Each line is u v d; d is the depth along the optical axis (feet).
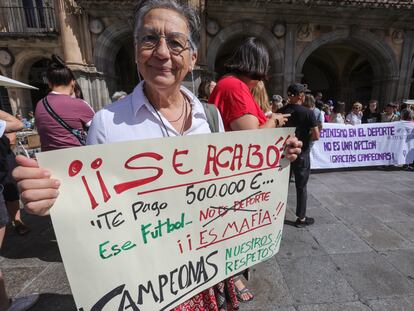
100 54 31.22
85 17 29.76
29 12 34.37
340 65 51.13
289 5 30.22
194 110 3.74
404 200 13.06
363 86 52.39
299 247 8.80
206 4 29.91
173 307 3.42
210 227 3.60
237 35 33.12
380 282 7.05
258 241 4.18
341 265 7.80
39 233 10.14
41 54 33.65
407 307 6.19
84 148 2.56
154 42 3.01
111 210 2.81
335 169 20.29
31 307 6.33
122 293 3.00
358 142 19.20
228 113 5.16
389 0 32.86
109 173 2.75
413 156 19.69
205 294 4.00
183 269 3.47
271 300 6.43
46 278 7.41
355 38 34.99
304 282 7.07
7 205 9.58
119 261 2.94
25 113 35.60
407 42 35.94
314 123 9.51
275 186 4.15
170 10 3.05
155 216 3.12
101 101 31.99
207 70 31.71
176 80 3.22
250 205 3.93
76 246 2.65
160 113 3.38
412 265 7.79
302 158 9.78
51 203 2.42
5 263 8.15
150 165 2.96
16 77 34.30
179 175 3.18
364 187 15.28
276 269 7.62
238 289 6.49
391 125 19.19
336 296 6.55
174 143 3.05
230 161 3.56
